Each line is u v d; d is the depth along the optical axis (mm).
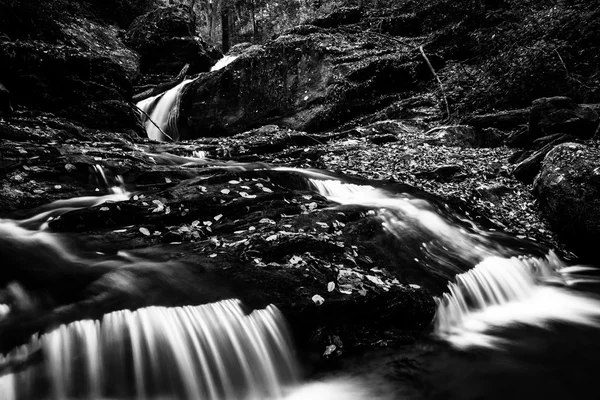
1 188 4883
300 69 14969
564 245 6500
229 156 9234
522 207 7137
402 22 18688
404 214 5801
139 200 4828
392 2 22078
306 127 13688
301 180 6461
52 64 9664
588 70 9992
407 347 3854
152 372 2918
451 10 16625
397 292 4035
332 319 3707
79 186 5484
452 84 12789
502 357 3777
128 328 2963
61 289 3176
